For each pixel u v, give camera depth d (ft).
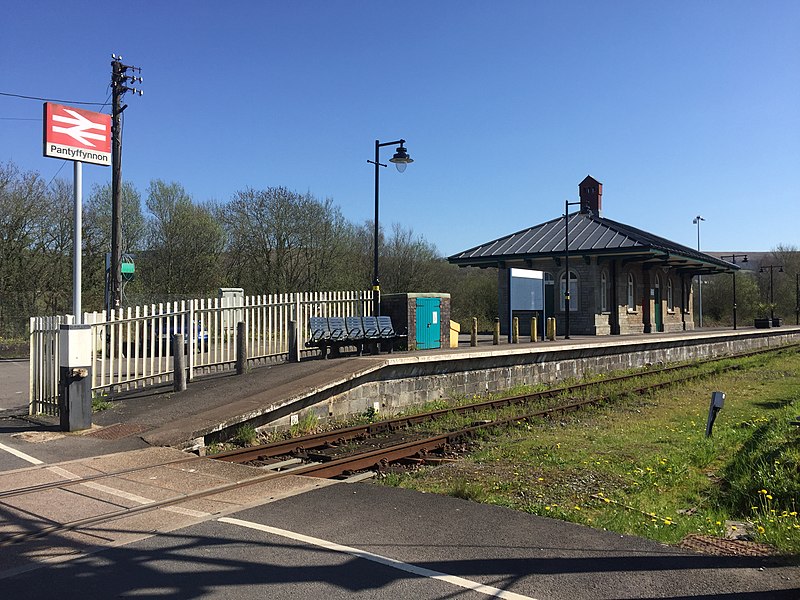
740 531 19.79
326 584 14.49
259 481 23.89
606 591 14.07
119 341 42.47
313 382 39.63
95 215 122.52
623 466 29.01
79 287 36.55
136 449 29.12
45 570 15.39
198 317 47.73
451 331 68.69
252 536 17.63
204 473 24.97
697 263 118.32
